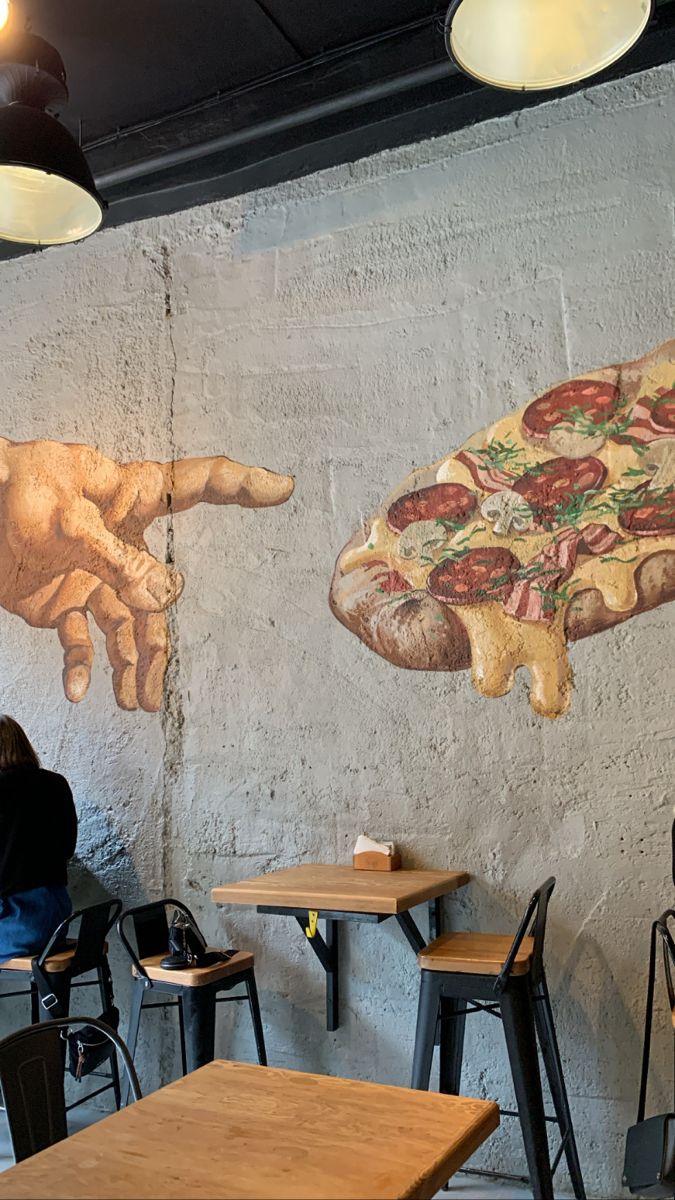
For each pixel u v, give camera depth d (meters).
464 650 3.24
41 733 3.95
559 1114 2.71
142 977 2.87
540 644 3.13
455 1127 1.30
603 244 3.20
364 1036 3.25
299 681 3.50
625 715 2.99
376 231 3.58
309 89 3.44
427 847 3.22
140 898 3.68
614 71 3.21
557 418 3.19
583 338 3.19
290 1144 1.26
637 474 3.05
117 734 3.81
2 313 4.28
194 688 3.69
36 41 2.84
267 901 2.72
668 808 2.91
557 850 3.04
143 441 3.91
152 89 3.49
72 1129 3.42
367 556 3.44
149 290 3.98
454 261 3.43
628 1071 2.87
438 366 3.41
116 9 3.08
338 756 3.40
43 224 3.00
